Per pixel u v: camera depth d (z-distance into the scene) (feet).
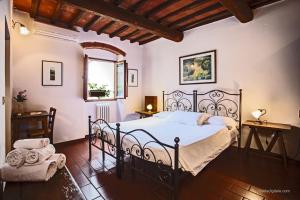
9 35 7.23
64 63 12.41
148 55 16.87
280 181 7.43
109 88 16.78
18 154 3.76
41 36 11.32
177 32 13.16
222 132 8.89
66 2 8.05
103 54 15.53
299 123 8.81
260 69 9.95
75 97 13.12
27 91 10.84
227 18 11.23
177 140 5.43
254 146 10.38
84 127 13.80
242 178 7.70
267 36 9.64
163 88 15.53
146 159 6.67
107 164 9.12
